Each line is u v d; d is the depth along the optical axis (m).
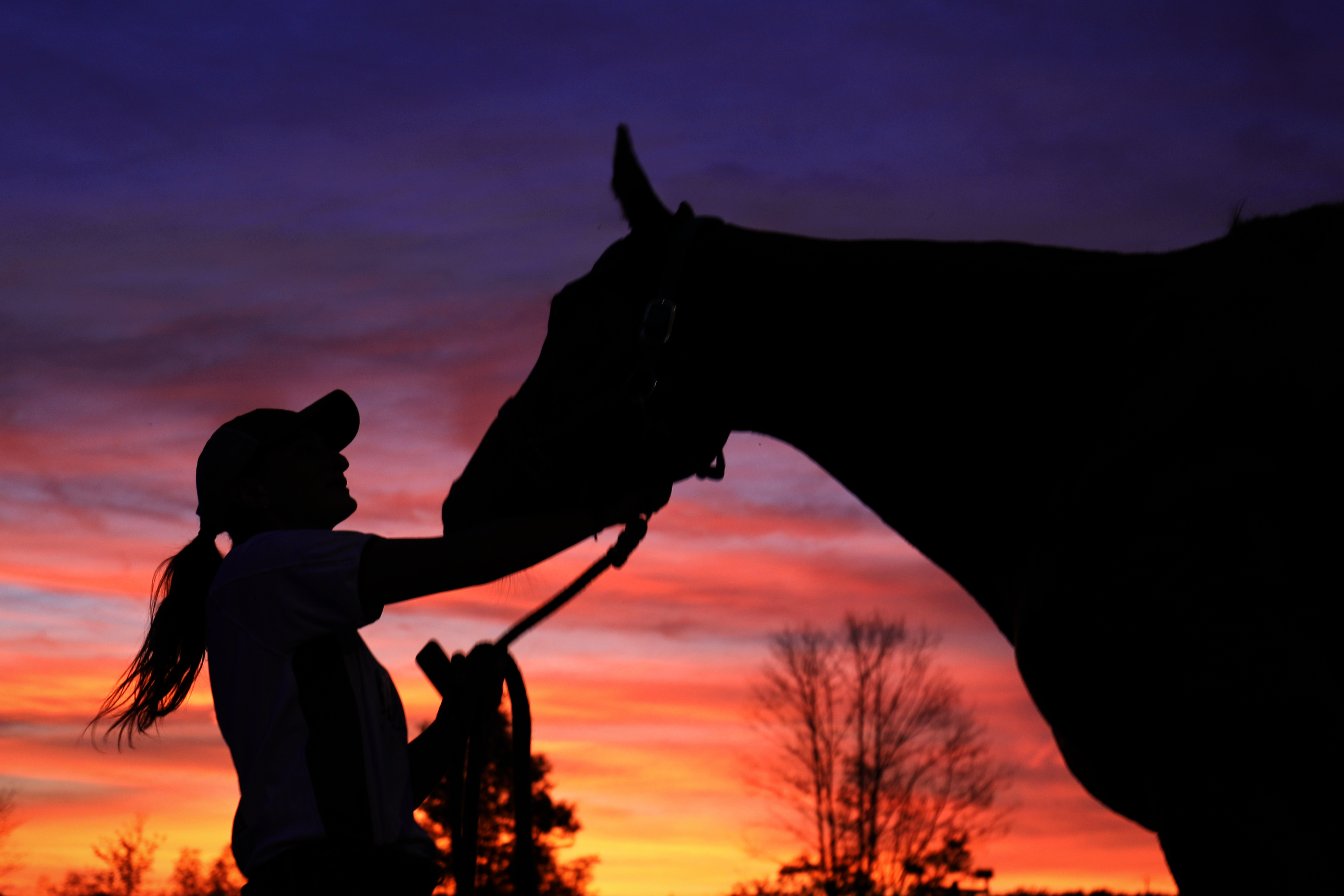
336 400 2.20
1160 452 1.75
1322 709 1.52
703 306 2.17
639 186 2.25
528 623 2.03
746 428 2.26
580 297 2.26
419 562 1.83
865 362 2.11
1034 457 1.98
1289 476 1.66
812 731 23.92
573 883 24.20
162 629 2.12
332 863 1.70
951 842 22.66
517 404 2.26
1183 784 1.64
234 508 2.11
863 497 2.21
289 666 1.85
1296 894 1.49
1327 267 1.76
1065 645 1.80
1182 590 1.66
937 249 2.12
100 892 19.75
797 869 23.44
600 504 2.18
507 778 21.52
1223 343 1.77
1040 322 2.00
